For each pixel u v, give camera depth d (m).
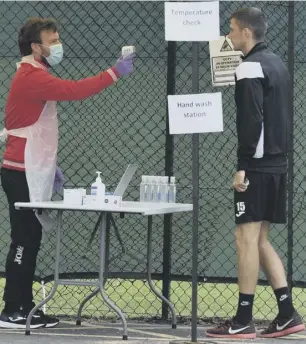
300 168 16.77
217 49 13.53
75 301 14.89
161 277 13.98
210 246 16.14
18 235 12.85
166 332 12.91
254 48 12.34
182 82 15.77
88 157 16.83
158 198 13.43
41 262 15.80
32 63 12.71
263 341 12.30
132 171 13.08
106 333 12.77
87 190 16.33
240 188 12.18
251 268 12.27
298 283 13.88
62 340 12.17
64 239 16.23
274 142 12.20
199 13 11.25
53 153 12.88
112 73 12.43
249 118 11.91
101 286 12.22
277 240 17.20
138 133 16.94
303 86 16.53
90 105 17.20
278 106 12.23
